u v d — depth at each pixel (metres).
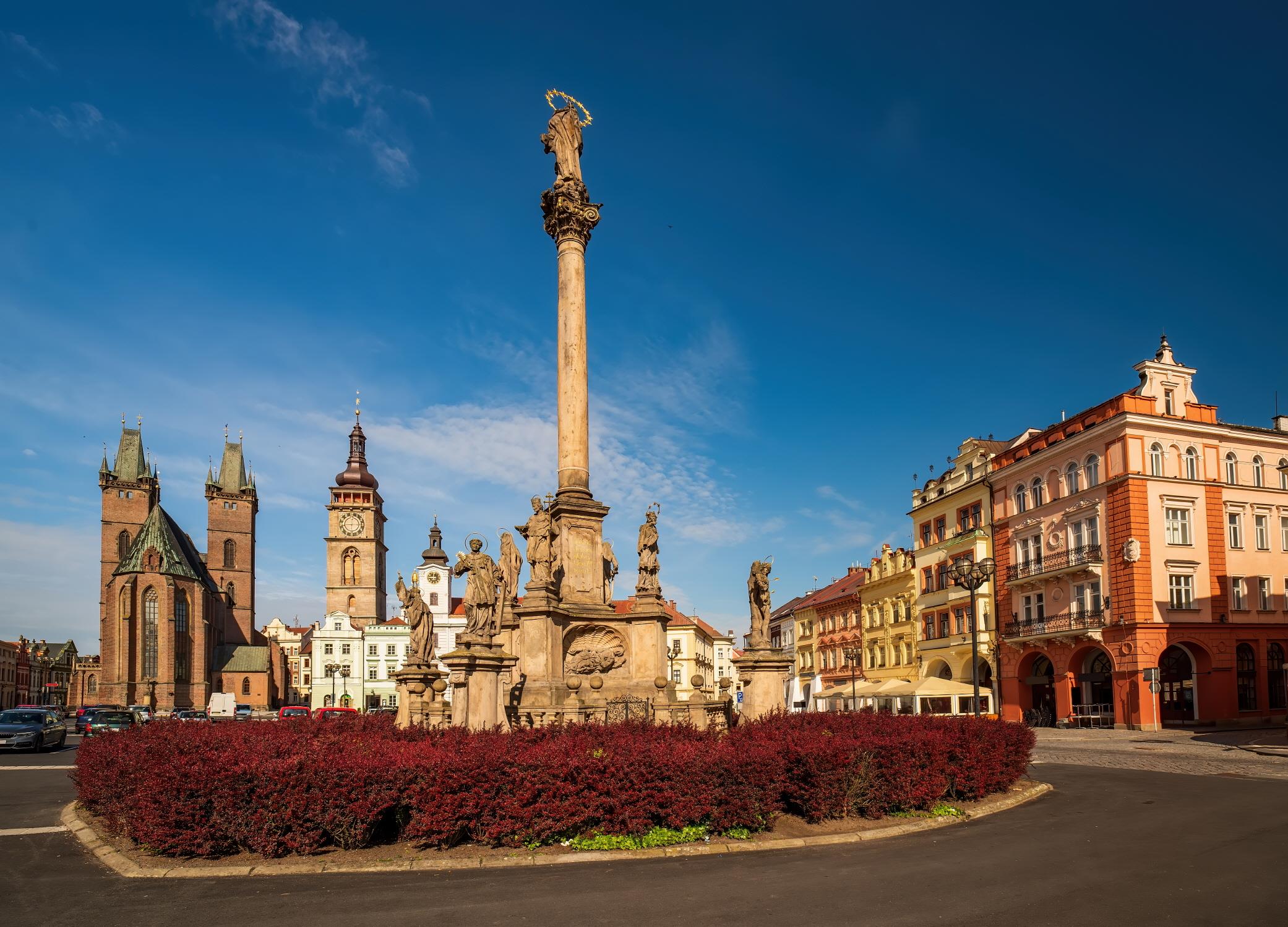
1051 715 53.22
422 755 12.73
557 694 22.08
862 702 70.38
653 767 12.92
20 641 185.88
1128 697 45.59
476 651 20.06
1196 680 46.91
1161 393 48.22
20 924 9.52
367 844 12.38
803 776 14.18
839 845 13.06
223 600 143.50
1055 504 52.06
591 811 12.53
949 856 12.38
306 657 151.12
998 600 57.16
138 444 149.88
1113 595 46.97
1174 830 14.56
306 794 12.05
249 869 11.45
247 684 134.50
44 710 41.88
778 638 104.25
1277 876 11.23
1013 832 14.34
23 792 22.14
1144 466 46.88
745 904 9.91
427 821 12.07
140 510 146.75
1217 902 10.04
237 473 156.75
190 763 12.46
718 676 127.88
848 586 86.62
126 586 117.81
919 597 66.81
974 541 59.44
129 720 53.47
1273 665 48.25
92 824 15.33
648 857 12.12
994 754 17.80
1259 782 21.64
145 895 10.54
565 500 24.03
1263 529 49.78
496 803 12.38
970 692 45.75
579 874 11.25
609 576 25.58
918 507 67.62
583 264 25.83
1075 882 10.92
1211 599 47.00
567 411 24.86
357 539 132.50
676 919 9.37
